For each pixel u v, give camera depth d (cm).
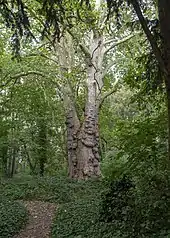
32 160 3123
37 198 1588
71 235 995
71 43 2017
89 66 2017
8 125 2442
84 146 1955
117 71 2167
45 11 648
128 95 2812
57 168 2955
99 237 888
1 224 1077
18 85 2345
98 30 1543
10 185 1770
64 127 2812
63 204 1442
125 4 689
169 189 739
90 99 2002
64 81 1983
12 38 672
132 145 779
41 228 1151
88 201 1360
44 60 2066
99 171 1950
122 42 1941
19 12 630
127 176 928
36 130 2639
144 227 770
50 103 2520
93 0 1512
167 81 470
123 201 962
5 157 2838
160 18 470
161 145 755
